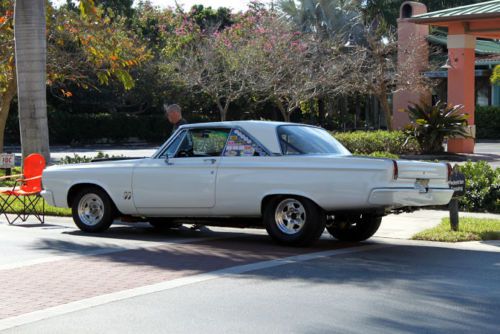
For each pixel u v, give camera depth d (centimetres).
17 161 3005
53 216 1416
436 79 3991
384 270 846
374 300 697
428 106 2680
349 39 4256
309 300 699
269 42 3306
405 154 2678
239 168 1032
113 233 1187
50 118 4578
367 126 4641
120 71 2117
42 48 1554
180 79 3569
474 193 1418
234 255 956
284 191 997
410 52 3494
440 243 1071
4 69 2322
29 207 1463
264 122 1054
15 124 4566
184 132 1098
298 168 989
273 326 611
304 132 1065
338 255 955
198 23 5325
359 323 618
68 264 897
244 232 1216
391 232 1166
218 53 3419
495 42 4941
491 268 859
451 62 2709
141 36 4603
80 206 1185
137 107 5234
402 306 675
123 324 622
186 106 4791
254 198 1021
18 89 1560
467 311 657
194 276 816
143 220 1191
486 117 4081
